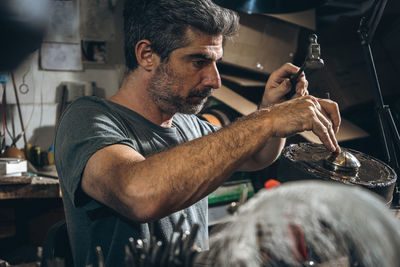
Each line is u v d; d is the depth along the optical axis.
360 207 0.30
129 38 0.96
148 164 0.69
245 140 0.71
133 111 0.99
